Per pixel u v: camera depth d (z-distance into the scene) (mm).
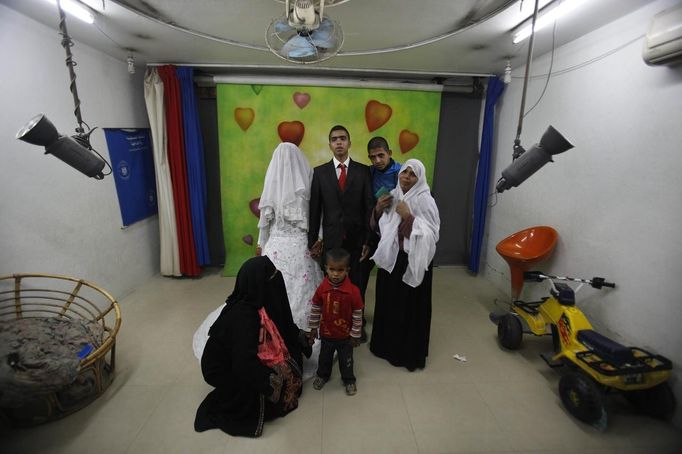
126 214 3131
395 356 2236
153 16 2102
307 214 2473
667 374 1716
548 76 2688
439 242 4141
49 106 2287
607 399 1944
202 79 3439
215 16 2086
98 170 1909
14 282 2055
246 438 1687
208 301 3111
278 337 1796
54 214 2348
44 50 2234
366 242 2434
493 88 3400
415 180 2088
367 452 1627
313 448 1642
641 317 1919
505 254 2602
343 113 3568
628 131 1997
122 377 2102
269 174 2432
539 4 1880
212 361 1716
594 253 2246
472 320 2885
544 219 2742
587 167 2305
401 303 2141
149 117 3221
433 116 3641
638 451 1634
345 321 1925
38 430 1710
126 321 2742
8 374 1566
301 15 1564
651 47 1722
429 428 1769
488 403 1944
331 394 1996
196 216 3514
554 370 2232
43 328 1861
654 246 1842
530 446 1665
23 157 2113
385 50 2691
